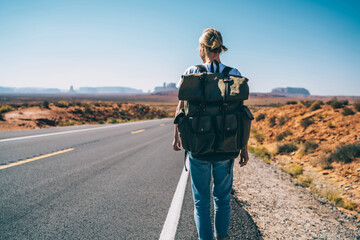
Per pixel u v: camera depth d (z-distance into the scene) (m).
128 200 3.23
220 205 1.88
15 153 5.55
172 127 16.09
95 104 27.80
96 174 4.38
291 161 8.64
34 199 3.09
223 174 1.81
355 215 4.10
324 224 3.15
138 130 12.91
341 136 9.24
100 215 2.74
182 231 2.44
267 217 3.05
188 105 1.58
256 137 13.89
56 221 2.54
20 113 14.96
